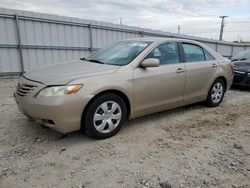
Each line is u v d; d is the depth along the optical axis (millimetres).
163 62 4172
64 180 2496
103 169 2707
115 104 3523
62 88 3061
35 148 3188
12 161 2848
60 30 10625
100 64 3857
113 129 3564
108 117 3486
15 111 4734
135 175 2598
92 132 3352
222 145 3385
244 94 7027
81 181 2480
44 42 10211
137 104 3785
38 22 9898
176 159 2959
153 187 2402
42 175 2580
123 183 2453
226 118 4582
